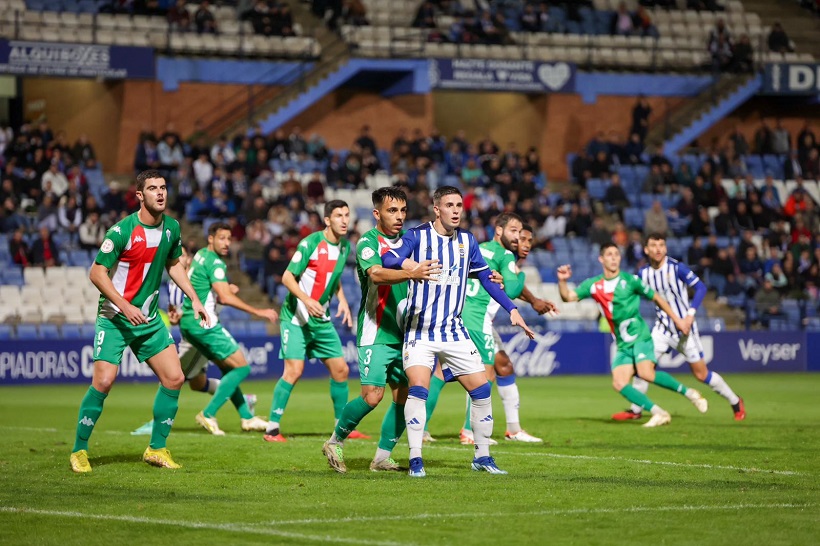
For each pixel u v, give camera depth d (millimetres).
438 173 67812
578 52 77000
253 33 70500
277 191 62781
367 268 19969
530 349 57844
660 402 40031
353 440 26484
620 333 31250
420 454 20016
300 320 26500
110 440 26438
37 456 23078
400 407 20797
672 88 78125
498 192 67188
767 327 62781
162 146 62062
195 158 62000
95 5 68250
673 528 15070
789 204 69875
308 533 14727
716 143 76562
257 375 54344
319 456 22984
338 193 64812
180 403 39656
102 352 20859
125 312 20031
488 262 25578
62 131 67625
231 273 58969
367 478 19766
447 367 20344
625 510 16438
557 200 69688
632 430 29438
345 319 27266
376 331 20406
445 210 19312
